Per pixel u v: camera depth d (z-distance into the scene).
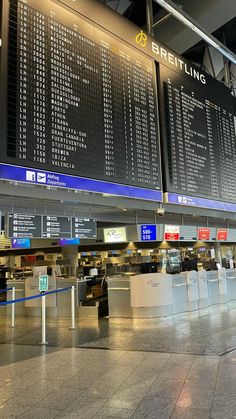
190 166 7.04
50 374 3.58
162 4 5.31
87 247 16.64
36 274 8.09
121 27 6.21
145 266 8.58
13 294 6.52
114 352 4.36
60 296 7.47
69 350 4.52
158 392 3.03
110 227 10.07
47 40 4.98
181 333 5.38
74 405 2.82
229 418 2.53
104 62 5.76
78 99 5.23
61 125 4.94
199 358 3.99
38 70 4.80
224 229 11.41
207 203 7.23
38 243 13.70
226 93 8.61
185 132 7.10
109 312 7.04
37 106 4.71
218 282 8.91
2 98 4.34
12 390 3.17
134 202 7.38
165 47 7.15
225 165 7.95
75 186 4.95
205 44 10.23
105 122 5.57
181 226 10.05
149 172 6.15
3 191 5.55
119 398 2.93
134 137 6.02
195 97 7.59
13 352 4.48
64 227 6.47
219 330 5.49
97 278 9.38
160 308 6.85
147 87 6.49
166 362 3.88
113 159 5.57
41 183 4.56
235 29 10.16
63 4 5.29
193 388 3.09
